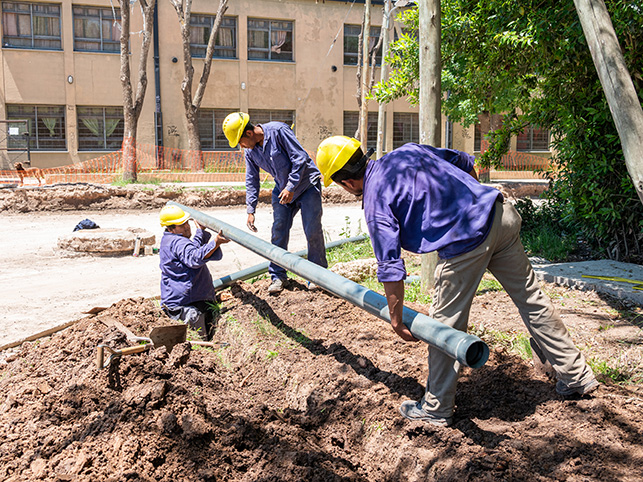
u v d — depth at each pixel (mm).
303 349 4328
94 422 3174
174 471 2877
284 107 25750
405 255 7480
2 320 5238
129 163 19141
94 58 23031
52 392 3570
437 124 5242
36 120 22719
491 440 2885
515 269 2969
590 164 6508
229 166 24281
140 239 8852
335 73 26234
